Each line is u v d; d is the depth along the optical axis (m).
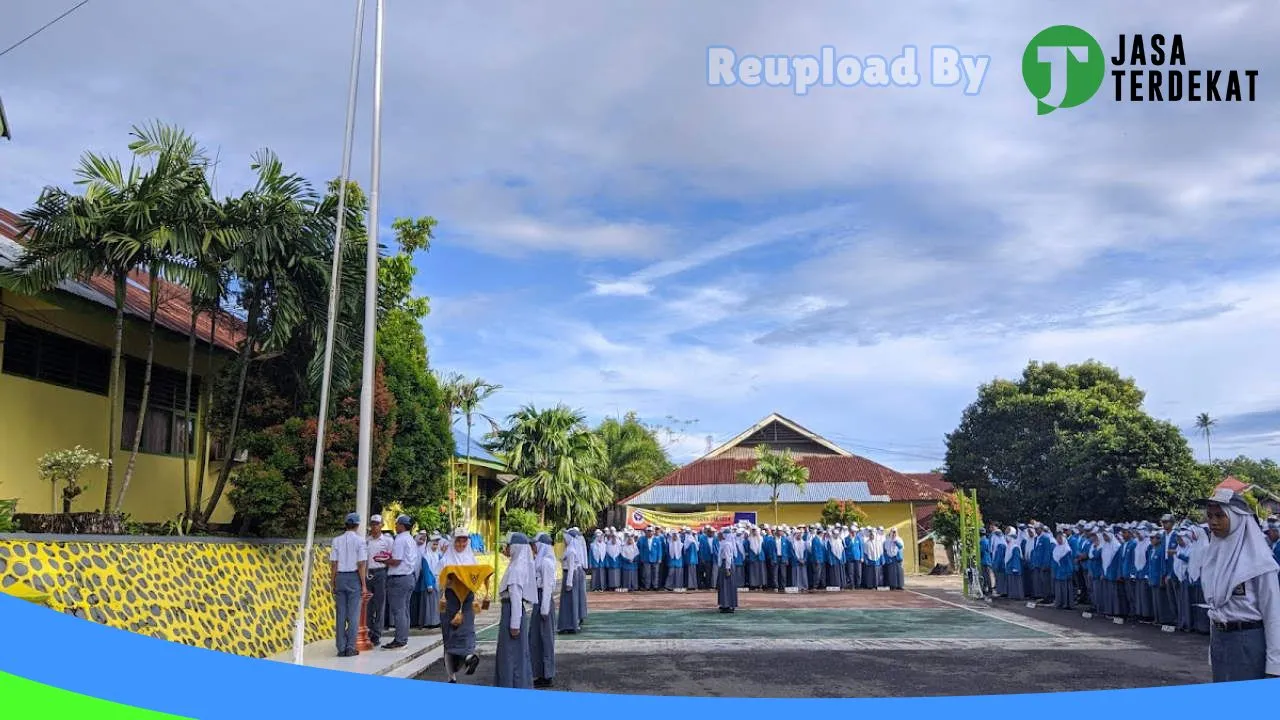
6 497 12.73
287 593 13.94
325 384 12.27
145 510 15.98
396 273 24.34
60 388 13.97
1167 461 29.91
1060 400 38.38
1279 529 15.07
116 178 13.12
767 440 44.00
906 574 38.56
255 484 14.12
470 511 31.55
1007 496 37.84
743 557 28.38
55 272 12.02
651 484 42.56
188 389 14.07
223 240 12.86
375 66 14.51
